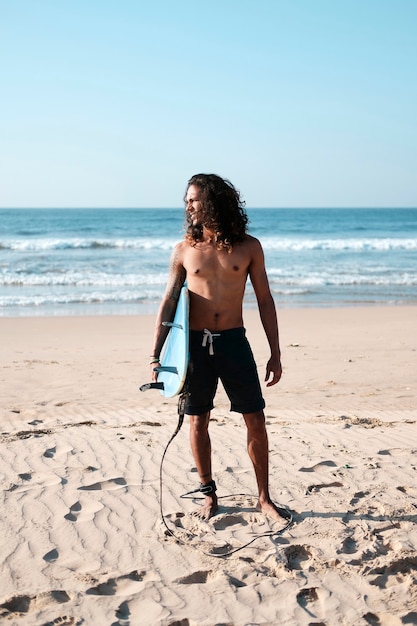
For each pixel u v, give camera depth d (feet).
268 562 11.57
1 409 24.63
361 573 11.16
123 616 9.99
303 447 18.43
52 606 10.14
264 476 13.61
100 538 12.51
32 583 10.80
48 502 14.17
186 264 13.26
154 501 14.32
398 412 23.95
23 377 31.45
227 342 13.03
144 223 262.06
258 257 13.20
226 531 12.89
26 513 13.60
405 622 9.74
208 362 13.09
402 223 287.28
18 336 45.88
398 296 71.31
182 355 12.34
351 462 17.03
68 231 203.00
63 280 80.53
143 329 49.60
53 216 351.87
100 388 28.94
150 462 16.92
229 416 22.71
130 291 73.36
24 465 16.58
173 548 12.13
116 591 10.77
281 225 264.52
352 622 9.76
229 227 12.85
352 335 45.16
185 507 13.99
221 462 16.96
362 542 12.36
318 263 103.19
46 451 17.76
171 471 16.21
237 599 10.41
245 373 13.07
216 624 9.69
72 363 35.40
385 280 83.56
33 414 23.57
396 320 53.26
